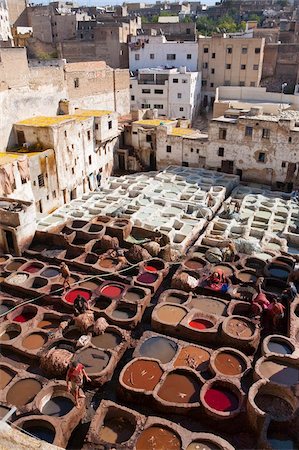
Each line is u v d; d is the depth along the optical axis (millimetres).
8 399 17766
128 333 21781
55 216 34469
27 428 16188
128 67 82188
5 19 85562
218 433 16672
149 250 29266
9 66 37594
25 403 17562
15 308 23531
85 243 31062
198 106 77062
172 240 31094
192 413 17109
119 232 31281
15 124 38312
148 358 19422
